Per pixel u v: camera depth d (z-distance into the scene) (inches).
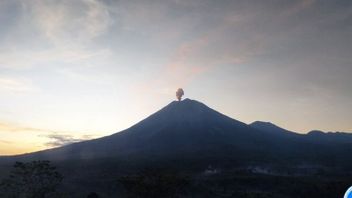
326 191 5147.6
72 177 6240.2
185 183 3196.4
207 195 4667.8
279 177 6747.1
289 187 5644.7
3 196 2436.0
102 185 4972.9
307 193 5167.3
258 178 6373.0
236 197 4756.4
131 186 3053.6
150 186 3002.0
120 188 4709.6
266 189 5615.2
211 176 7135.8
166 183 3031.5
